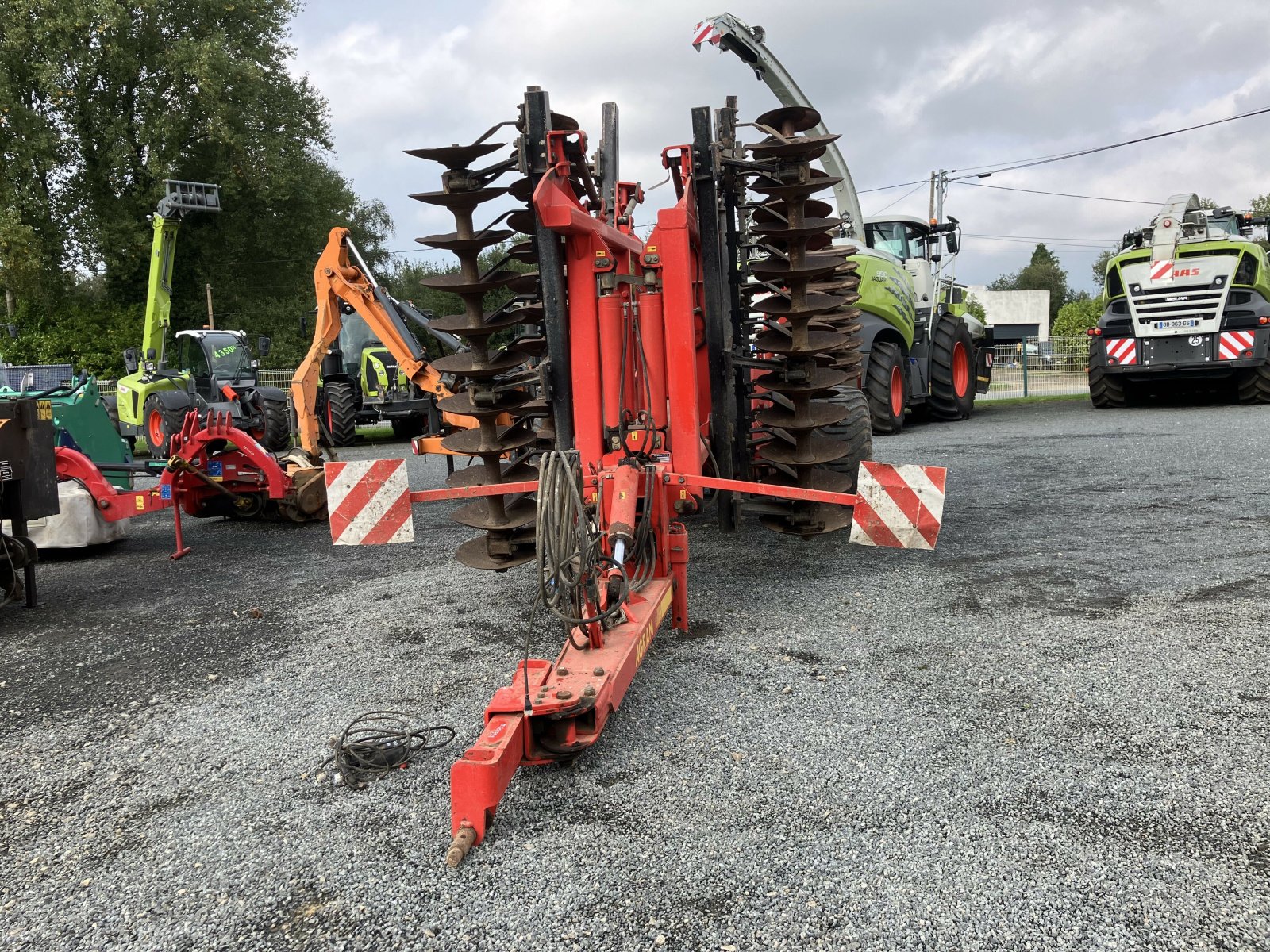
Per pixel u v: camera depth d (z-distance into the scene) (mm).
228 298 31078
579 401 4402
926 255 13828
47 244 26844
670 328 4414
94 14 25906
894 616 4305
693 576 5227
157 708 3695
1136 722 3062
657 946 2094
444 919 2238
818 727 3150
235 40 29234
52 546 6707
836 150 11648
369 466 4137
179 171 28656
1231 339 13008
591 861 2438
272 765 3117
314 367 8164
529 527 4559
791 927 2135
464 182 4086
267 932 2230
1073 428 11586
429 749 3172
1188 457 8375
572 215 3979
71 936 2252
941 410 13992
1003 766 2818
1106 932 2064
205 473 7152
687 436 4453
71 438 9078
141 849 2631
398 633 4527
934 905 2184
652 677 3686
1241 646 3674
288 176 29734
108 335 28188
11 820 2832
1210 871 2256
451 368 4328
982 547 5551
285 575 5996
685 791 2770
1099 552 5230
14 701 3863
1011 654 3736
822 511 4824
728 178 4852
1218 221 14742
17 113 25359
